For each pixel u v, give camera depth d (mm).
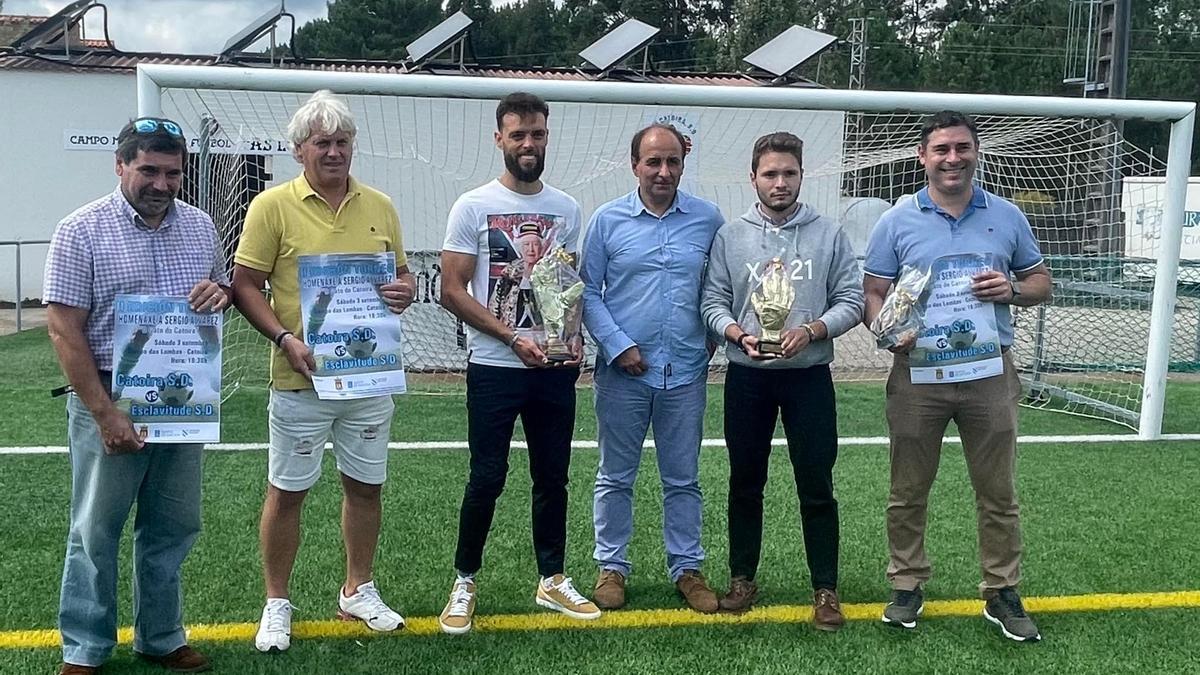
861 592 3525
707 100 5156
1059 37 35406
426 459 5246
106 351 2498
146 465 2611
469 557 3154
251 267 2793
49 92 12859
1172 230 5789
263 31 12703
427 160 8266
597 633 3160
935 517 4352
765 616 3299
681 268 3162
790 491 4738
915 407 3070
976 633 3178
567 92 5031
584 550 3918
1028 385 7375
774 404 3148
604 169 8312
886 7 44594
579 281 2998
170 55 13945
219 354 2566
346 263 2812
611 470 3342
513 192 3053
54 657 2908
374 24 37938
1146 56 37844
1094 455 5539
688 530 3393
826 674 2898
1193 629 3227
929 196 3047
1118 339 8695
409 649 3029
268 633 2982
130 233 2482
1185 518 4387
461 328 7535
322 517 4227
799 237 3086
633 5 43344
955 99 5406
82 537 2617
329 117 2723
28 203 13008
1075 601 3445
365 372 2834
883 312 2994
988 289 2924
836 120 8406
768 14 35250
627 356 3141
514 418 3105
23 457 5152
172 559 2766
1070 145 7340
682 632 3174
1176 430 6211
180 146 2480
